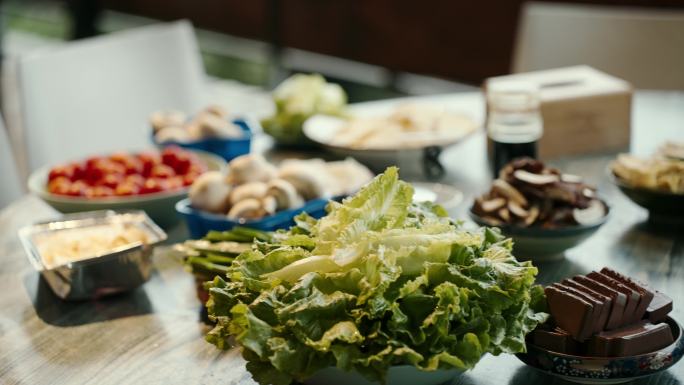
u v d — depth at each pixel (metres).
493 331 0.96
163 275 1.44
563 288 1.06
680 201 1.50
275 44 5.04
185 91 2.69
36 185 1.74
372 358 0.89
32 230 1.45
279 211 1.46
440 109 2.08
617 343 1.01
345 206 1.05
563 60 2.64
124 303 1.35
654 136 2.07
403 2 4.13
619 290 1.06
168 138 1.97
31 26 6.77
